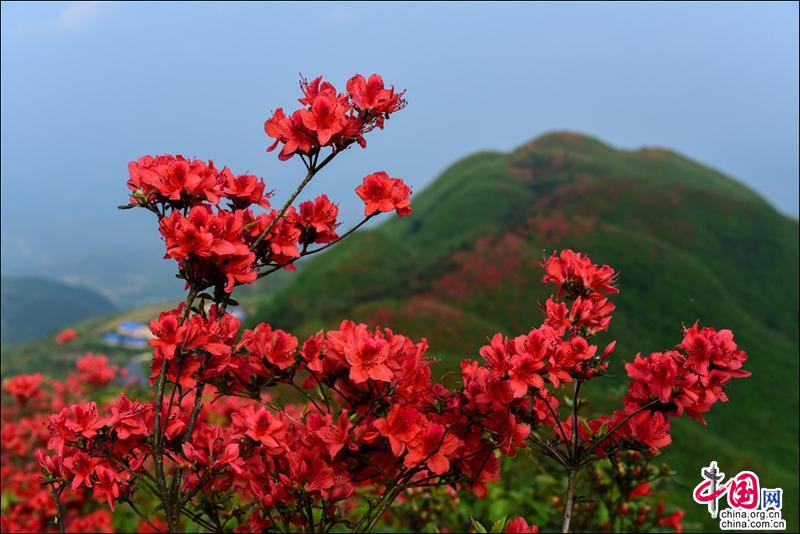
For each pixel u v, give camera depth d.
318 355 2.81
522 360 2.54
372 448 2.72
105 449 2.52
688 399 2.65
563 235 73.00
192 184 2.57
